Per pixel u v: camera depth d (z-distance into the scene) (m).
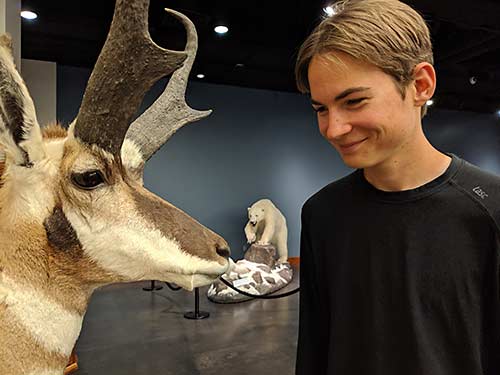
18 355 0.88
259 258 5.84
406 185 0.92
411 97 0.82
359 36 0.77
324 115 0.86
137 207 0.97
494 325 0.83
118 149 0.95
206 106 6.50
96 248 0.94
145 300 4.69
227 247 1.05
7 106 0.86
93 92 0.91
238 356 3.25
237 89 6.69
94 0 4.11
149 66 0.92
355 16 0.79
